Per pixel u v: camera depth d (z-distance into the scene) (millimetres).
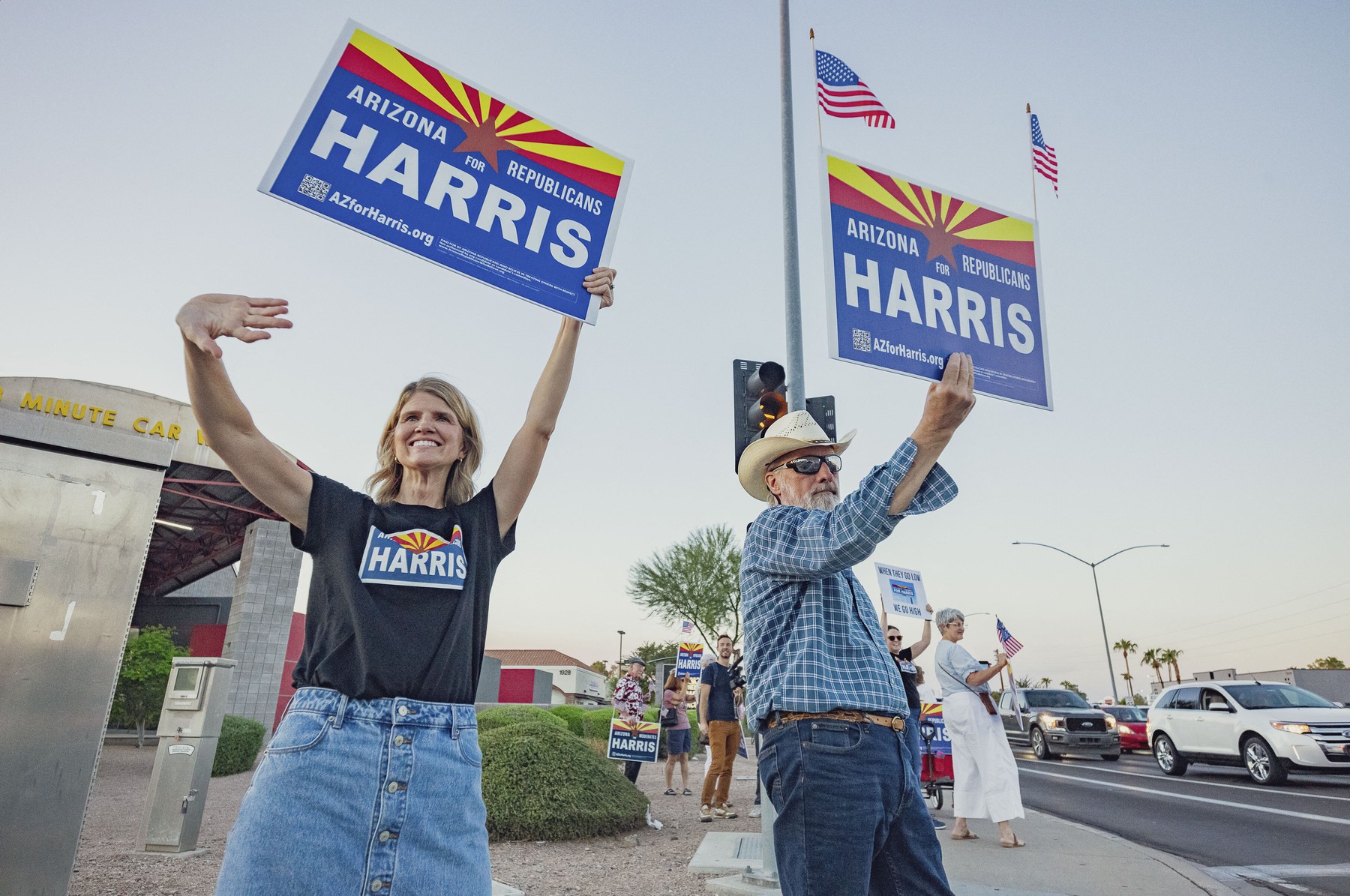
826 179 2930
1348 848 6504
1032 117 5812
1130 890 4918
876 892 2090
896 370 2809
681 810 8656
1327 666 67250
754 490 2877
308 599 1841
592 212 2775
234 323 1699
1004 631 8680
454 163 2586
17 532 2859
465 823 1701
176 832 5648
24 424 2920
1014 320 3109
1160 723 13578
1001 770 6512
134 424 12734
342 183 2398
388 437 2227
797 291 6117
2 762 2715
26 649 2811
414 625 1776
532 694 33250
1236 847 6637
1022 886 5027
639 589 29734
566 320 2562
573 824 6539
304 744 1621
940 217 3100
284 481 1845
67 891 2748
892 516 1926
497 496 2119
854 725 1990
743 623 2271
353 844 1566
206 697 5945
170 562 22359
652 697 26297
